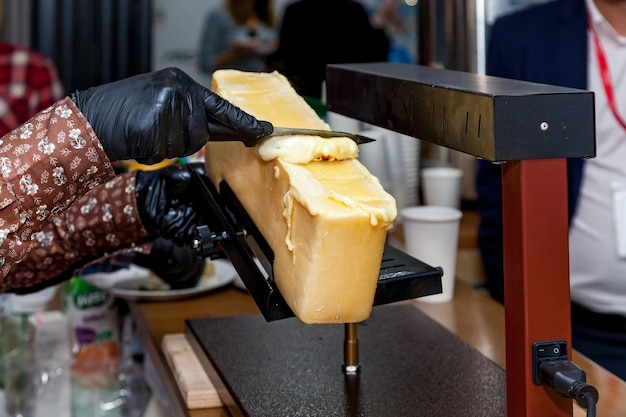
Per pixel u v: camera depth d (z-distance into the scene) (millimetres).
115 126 932
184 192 1320
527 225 806
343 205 838
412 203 2211
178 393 1298
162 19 3352
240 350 1274
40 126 966
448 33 2355
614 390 1224
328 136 967
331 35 2949
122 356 1776
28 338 1642
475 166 2410
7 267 988
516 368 852
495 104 774
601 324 2090
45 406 1535
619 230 2021
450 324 1524
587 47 2053
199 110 940
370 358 1225
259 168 995
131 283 1742
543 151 790
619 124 2016
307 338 1312
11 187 957
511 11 2314
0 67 2717
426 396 1085
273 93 1143
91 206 1328
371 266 852
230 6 3391
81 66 2941
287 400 1088
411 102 969
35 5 2865
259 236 1010
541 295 823
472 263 2215
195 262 1686
